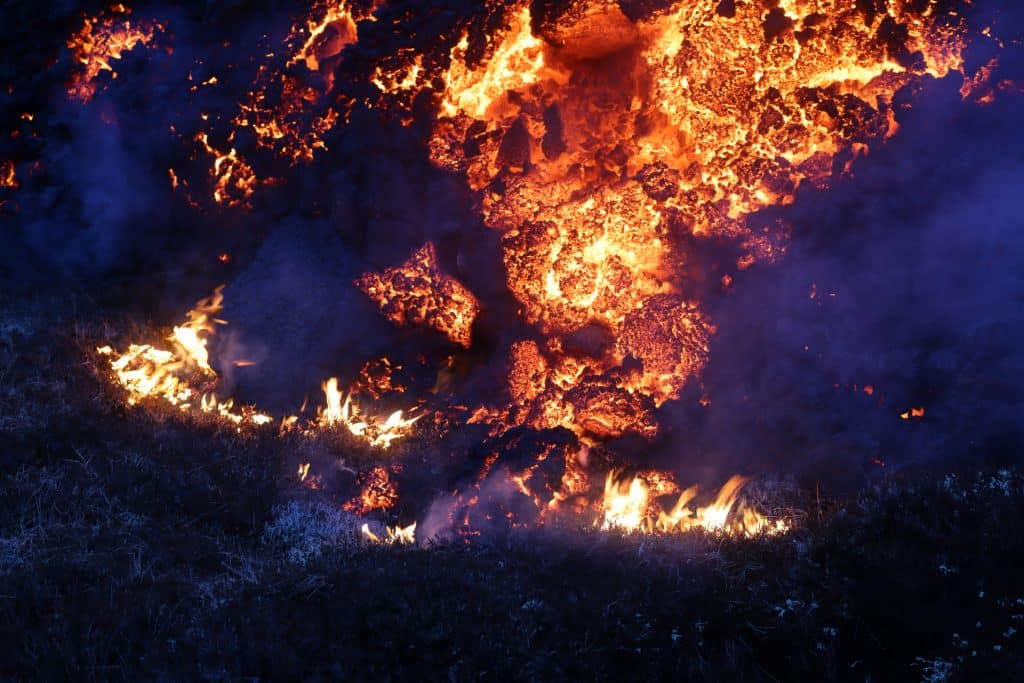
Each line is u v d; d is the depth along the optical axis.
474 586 6.21
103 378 9.69
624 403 8.88
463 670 5.42
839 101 9.19
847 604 5.70
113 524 7.45
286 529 7.74
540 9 10.09
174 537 7.33
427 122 10.54
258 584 6.47
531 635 5.70
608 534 7.08
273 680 5.41
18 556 6.87
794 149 9.34
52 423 8.55
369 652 5.61
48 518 7.39
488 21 10.41
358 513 8.33
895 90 9.12
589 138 10.16
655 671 5.49
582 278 9.36
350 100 10.91
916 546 6.12
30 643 5.77
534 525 7.55
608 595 6.14
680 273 9.26
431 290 10.04
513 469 8.34
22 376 9.41
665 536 7.04
